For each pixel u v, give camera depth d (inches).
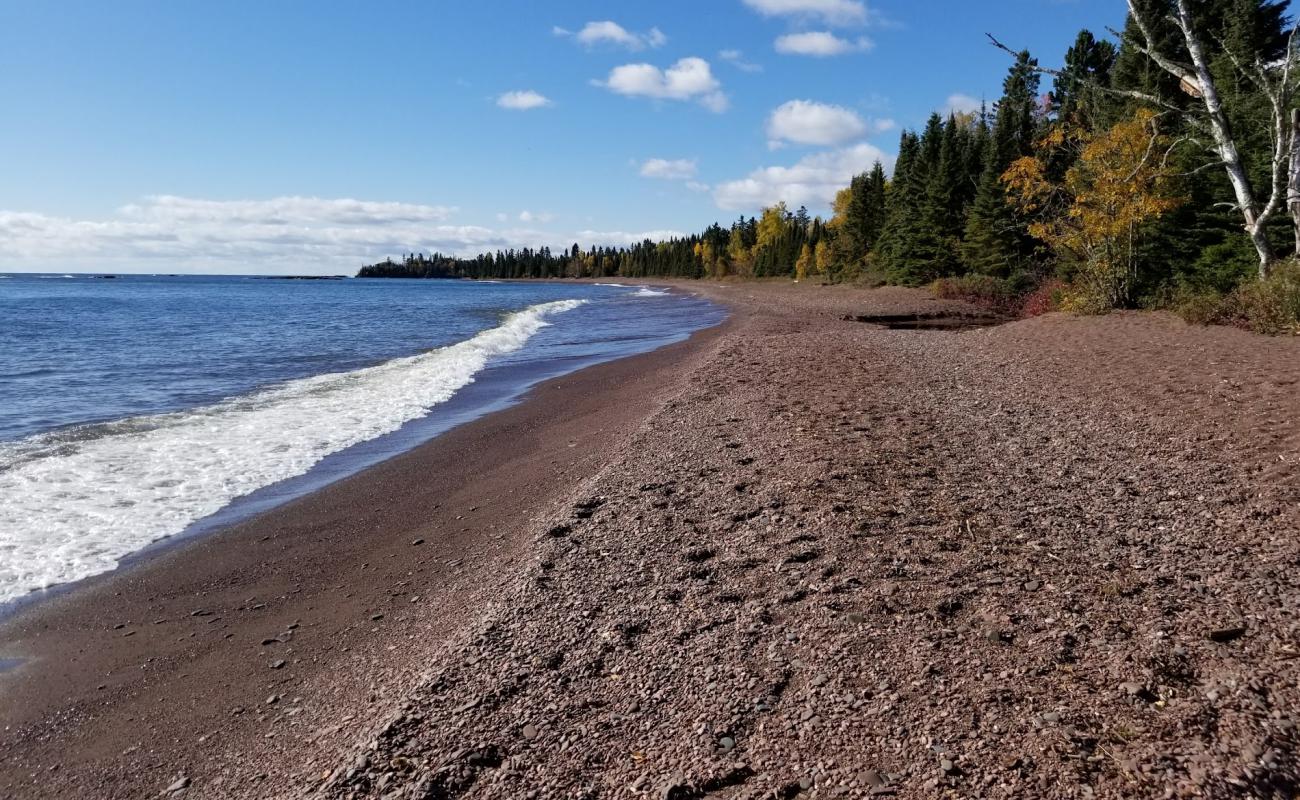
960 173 1779.0
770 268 3796.8
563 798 116.2
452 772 122.8
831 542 203.9
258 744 147.5
